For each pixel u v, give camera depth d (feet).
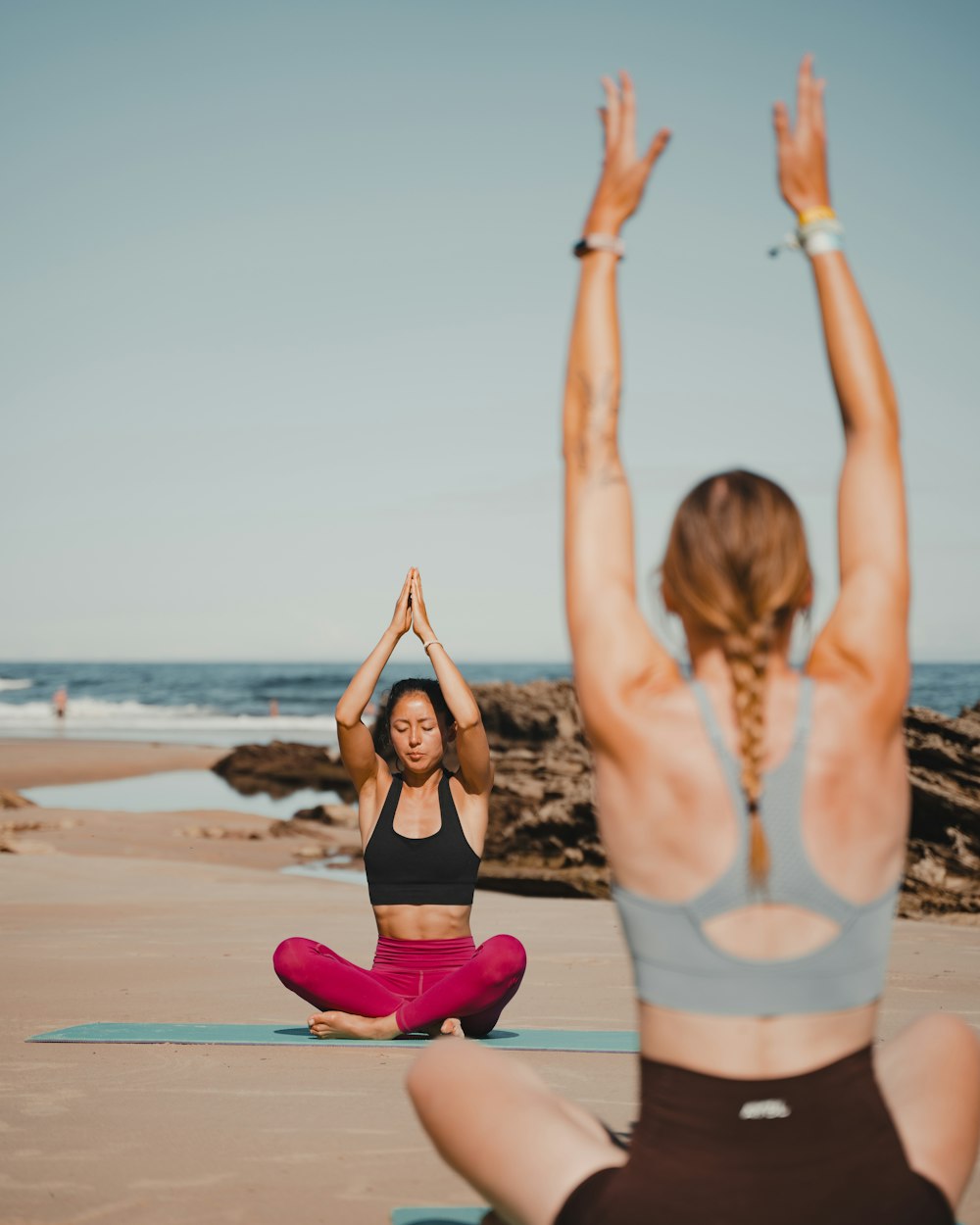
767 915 5.83
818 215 6.70
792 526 6.13
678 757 5.97
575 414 6.69
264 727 153.07
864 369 6.53
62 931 25.88
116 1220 8.60
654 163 6.82
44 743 114.32
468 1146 6.31
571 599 6.45
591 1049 14.58
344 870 45.62
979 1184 9.51
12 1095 12.32
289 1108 11.76
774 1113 5.66
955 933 28.02
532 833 47.16
